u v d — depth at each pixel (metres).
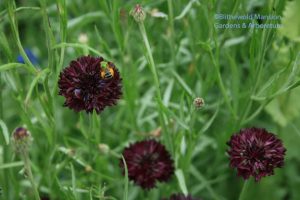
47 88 0.66
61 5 0.65
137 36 0.79
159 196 0.82
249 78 0.76
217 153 0.80
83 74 0.59
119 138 0.83
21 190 0.79
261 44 0.69
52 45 0.65
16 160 0.74
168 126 0.71
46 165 0.72
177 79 0.73
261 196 0.87
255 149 0.62
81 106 0.59
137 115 0.84
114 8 0.70
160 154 0.68
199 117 0.78
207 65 0.78
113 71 0.60
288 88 0.68
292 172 0.87
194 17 0.79
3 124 0.64
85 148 0.76
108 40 0.89
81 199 0.77
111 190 0.80
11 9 0.64
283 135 0.84
